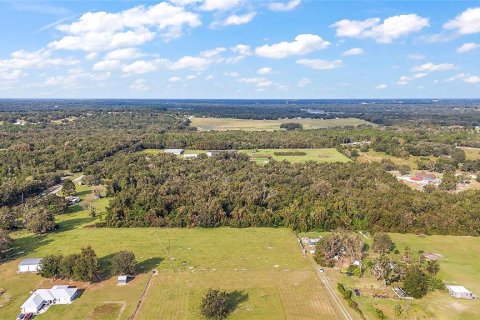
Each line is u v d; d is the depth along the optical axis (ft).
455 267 339.36
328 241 349.61
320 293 294.46
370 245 386.52
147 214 435.94
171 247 377.91
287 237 406.62
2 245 350.84
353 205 449.89
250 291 296.51
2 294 290.35
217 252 367.04
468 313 270.26
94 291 295.28
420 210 447.01
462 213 436.35
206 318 259.60
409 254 358.84
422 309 272.72
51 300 278.67
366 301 283.38
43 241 390.63
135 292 294.05
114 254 359.46
